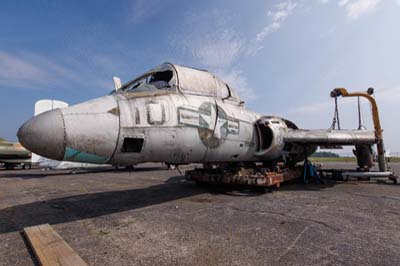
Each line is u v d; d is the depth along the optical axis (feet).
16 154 77.41
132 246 10.14
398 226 12.05
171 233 11.59
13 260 9.20
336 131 26.25
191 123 15.74
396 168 61.72
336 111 31.50
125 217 14.78
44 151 11.35
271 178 21.11
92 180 38.99
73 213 16.30
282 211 15.23
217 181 23.49
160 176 43.62
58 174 53.78
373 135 27.68
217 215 14.53
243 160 22.30
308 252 9.07
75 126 11.51
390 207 16.12
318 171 32.58
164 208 16.79
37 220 14.78
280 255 8.86
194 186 27.53
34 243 10.32
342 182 29.81
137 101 13.97
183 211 15.76
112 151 12.66
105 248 10.00
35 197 23.61
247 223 12.84
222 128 18.04
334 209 15.62
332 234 10.97
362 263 8.14
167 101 15.15
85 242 10.75
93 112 12.28
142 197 21.49
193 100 16.76
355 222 12.75
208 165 26.76
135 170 63.26
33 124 11.12
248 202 18.10
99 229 12.61
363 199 18.94
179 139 15.02
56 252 9.35
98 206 18.31
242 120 20.54
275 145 22.25
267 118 23.38
